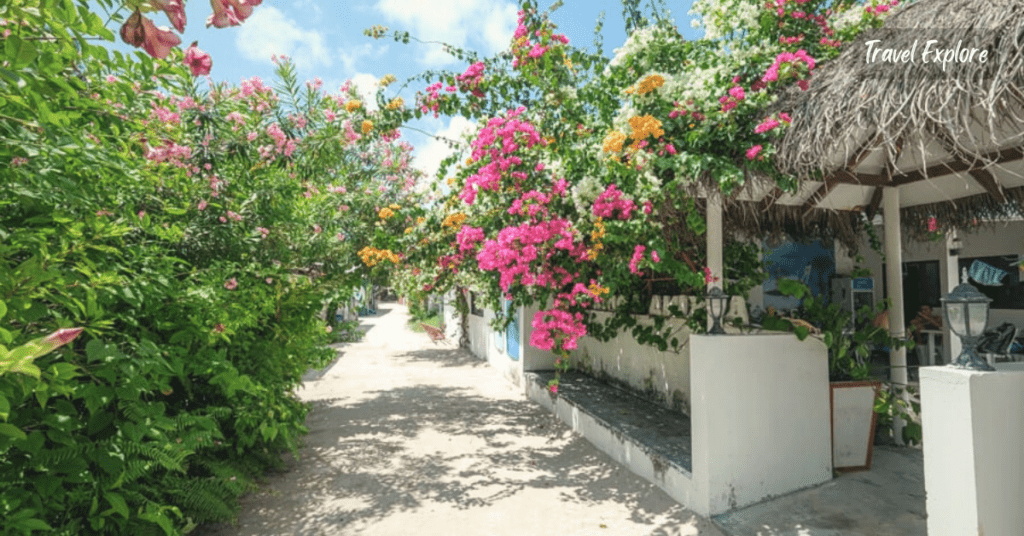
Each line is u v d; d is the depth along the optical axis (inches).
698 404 152.1
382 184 366.6
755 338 155.0
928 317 337.4
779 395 157.5
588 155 184.9
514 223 206.7
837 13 181.6
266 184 194.2
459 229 249.6
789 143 124.9
